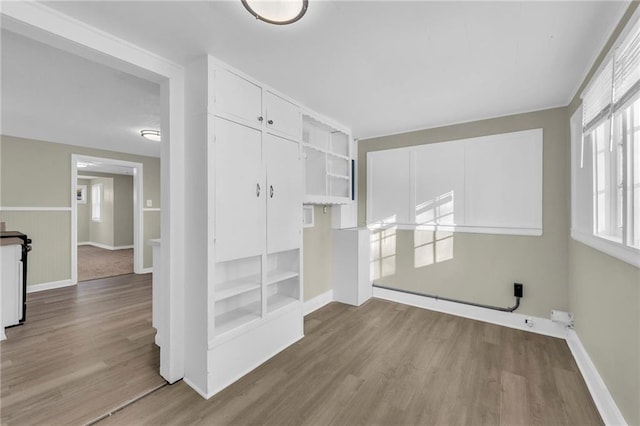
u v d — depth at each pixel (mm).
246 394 1964
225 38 1778
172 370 2070
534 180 2980
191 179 2064
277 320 2539
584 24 1636
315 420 1725
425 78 2320
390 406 1846
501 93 2604
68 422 1700
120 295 4168
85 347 2609
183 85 2111
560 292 2855
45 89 2574
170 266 2049
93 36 1659
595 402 1865
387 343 2699
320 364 2340
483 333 2910
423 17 1580
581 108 2309
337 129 3475
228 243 2100
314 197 3115
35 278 4359
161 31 1707
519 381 2102
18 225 4230
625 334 1535
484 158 3256
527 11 1530
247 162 2250
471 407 1836
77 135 4164
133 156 5434
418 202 3691
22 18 1408
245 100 2230
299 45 1860
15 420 1712
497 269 3184
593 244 1972
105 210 8969
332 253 3932
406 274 3783
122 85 2494
